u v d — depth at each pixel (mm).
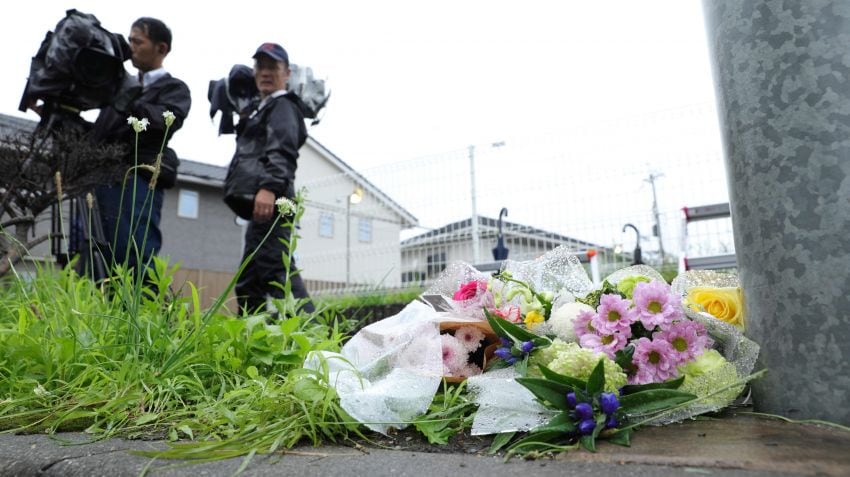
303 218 7418
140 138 3061
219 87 3629
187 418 1301
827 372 1014
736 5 1188
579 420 948
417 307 1575
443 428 1116
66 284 2164
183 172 19547
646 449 886
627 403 1001
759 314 1122
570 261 1548
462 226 6137
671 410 988
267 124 3205
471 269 1647
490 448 983
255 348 1631
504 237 5848
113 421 1248
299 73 3785
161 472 871
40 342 1567
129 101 3010
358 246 6930
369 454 965
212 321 1720
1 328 1708
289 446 1024
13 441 1161
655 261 5086
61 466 957
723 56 1215
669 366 1133
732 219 1220
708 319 1190
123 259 2949
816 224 1047
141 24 3127
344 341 2111
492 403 1069
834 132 1051
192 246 19953
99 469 914
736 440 914
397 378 1205
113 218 2965
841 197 1033
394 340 1371
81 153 2688
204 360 1604
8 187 2623
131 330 1631
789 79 1099
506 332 1242
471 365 1413
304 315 2064
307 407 1144
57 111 2965
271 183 3031
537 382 998
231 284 1688
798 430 963
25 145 2684
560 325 1297
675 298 1192
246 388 1380
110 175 2812
